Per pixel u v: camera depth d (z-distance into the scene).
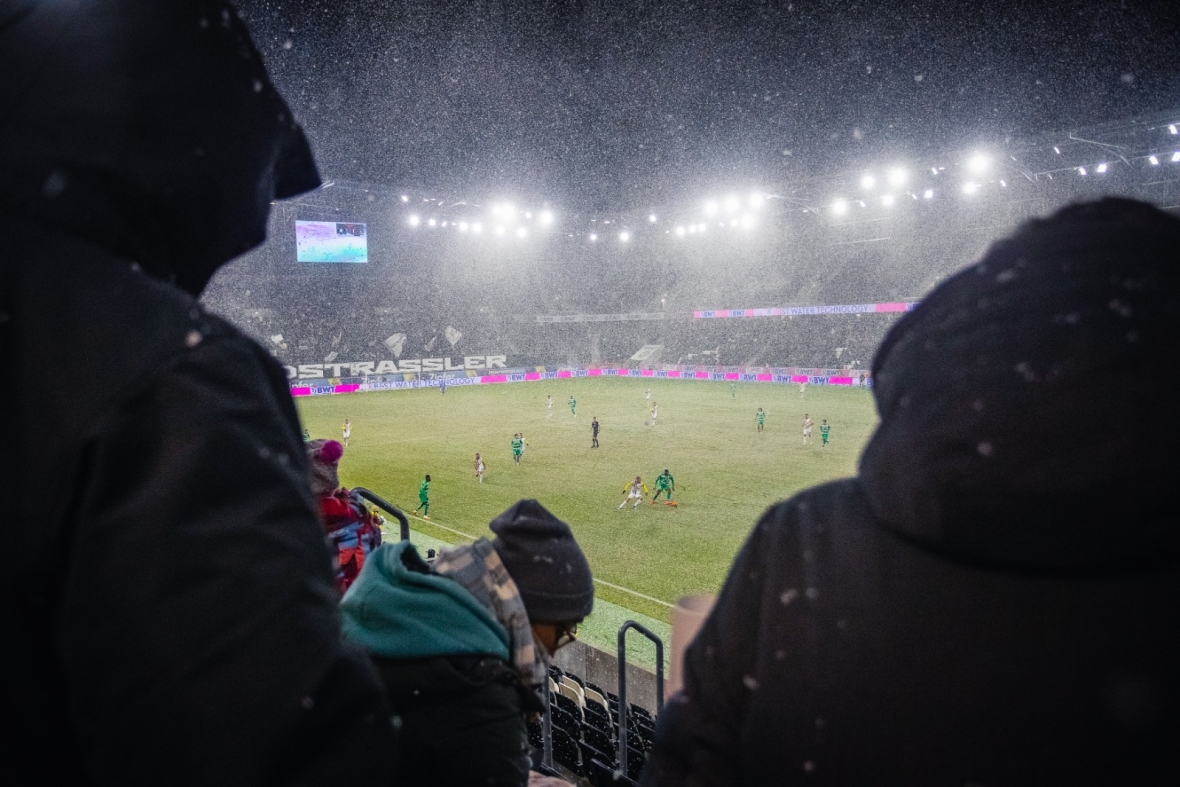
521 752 1.77
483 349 91.38
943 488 0.81
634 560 18.23
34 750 0.90
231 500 0.86
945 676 0.83
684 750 1.14
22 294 0.90
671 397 60.50
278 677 0.81
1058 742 0.76
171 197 1.03
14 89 1.00
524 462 32.75
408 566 2.04
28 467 0.85
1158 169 47.34
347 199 73.00
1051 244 0.90
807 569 1.05
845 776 0.90
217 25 1.12
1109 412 0.71
